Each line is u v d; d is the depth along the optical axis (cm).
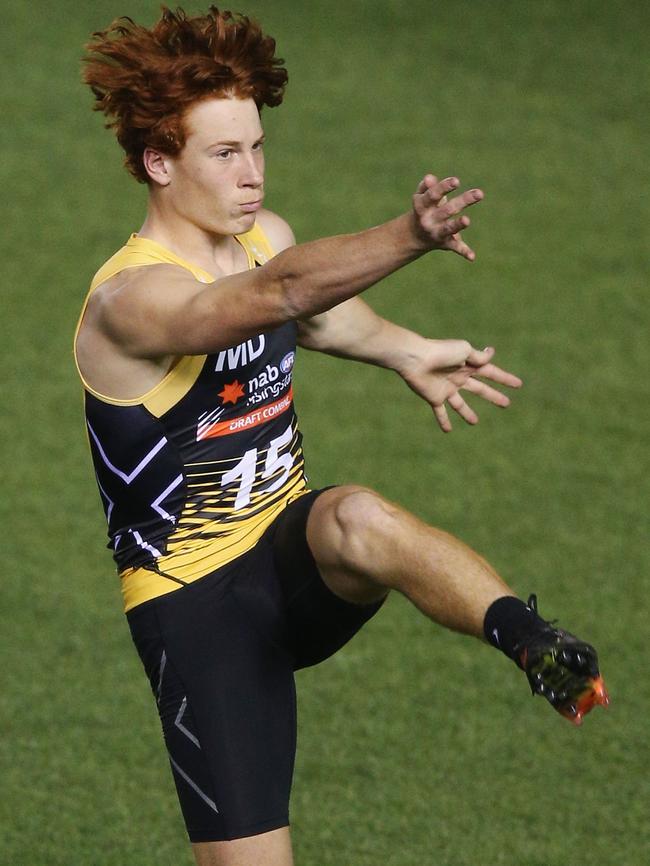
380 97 4369
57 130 4150
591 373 2975
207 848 1264
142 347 1175
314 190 3788
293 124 4172
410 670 2072
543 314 3216
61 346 3078
